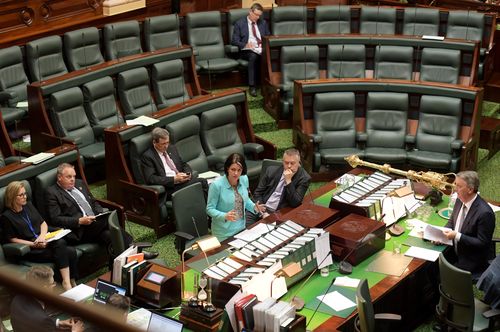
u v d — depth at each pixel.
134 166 6.98
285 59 9.46
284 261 4.91
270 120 9.26
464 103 8.19
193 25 9.98
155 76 8.73
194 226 6.05
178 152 7.19
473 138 8.12
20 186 5.66
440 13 10.30
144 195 6.83
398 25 10.48
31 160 6.25
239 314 4.04
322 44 9.63
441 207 6.35
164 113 7.29
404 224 6.04
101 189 7.61
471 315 4.89
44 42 8.58
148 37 9.73
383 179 6.43
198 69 9.73
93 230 6.07
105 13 10.35
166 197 6.95
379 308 5.21
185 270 5.13
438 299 5.92
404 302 5.48
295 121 8.45
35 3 9.43
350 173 7.00
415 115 8.41
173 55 8.90
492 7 11.09
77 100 7.74
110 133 6.91
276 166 6.46
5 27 9.12
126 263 4.73
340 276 5.19
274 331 3.96
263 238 5.28
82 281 6.12
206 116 7.59
